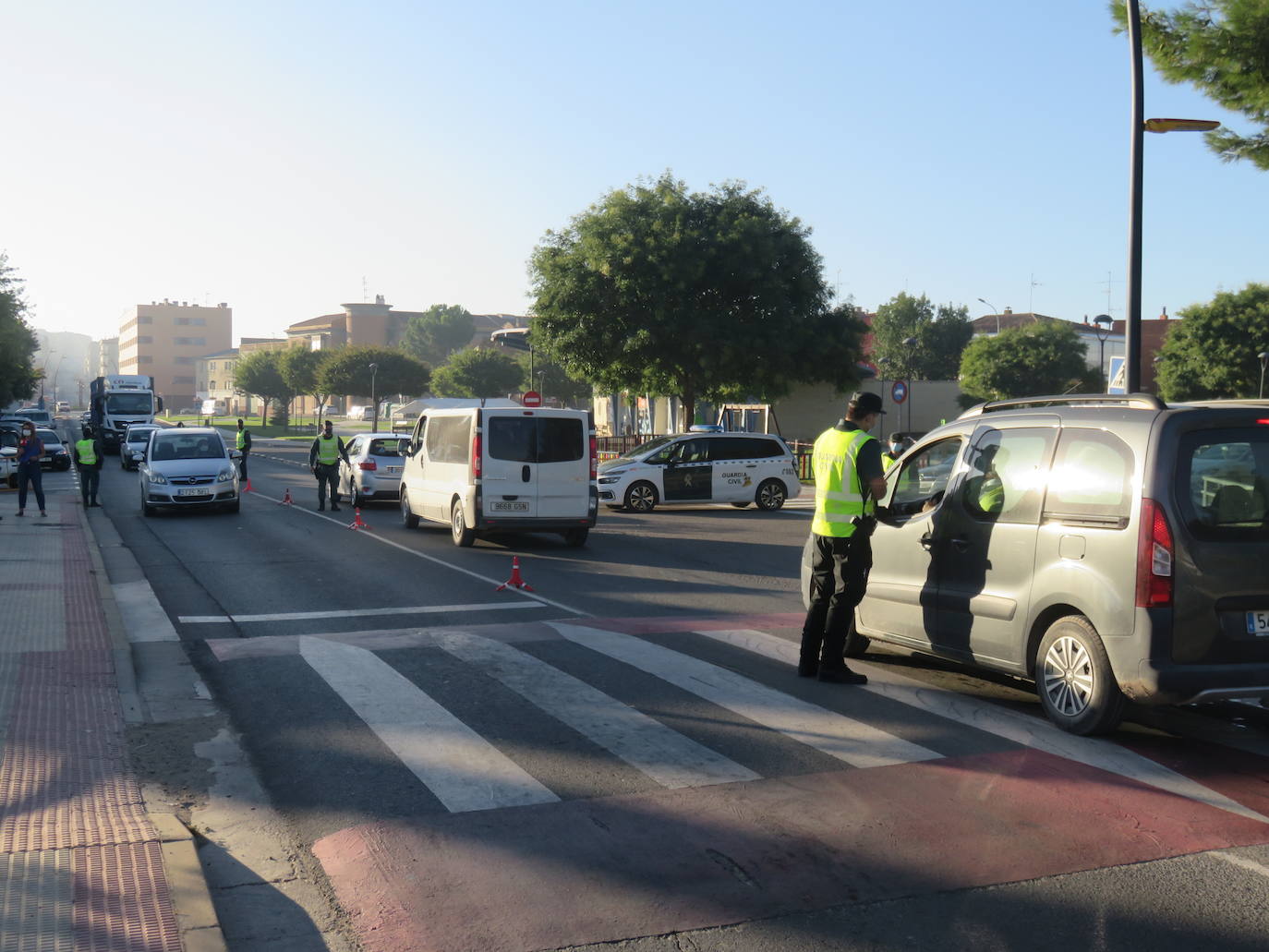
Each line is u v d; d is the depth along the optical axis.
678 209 35.44
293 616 10.38
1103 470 6.30
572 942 3.95
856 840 4.84
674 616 10.42
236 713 7.02
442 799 5.38
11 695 7.12
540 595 11.69
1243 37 13.67
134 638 9.36
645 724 6.62
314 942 3.99
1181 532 5.94
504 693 7.35
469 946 3.92
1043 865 4.57
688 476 23.94
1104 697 6.19
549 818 5.11
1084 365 56.88
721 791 5.45
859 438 7.52
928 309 84.94
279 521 20.58
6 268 46.41
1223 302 57.09
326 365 95.44
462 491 16.16
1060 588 6.43
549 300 36.00
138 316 176.12
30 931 3.82
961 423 7.67
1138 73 13.80
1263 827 5.01
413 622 10.02
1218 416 6.10
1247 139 14.84
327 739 6.39
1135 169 13.90
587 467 16.30
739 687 7.54
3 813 5.00
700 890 4.35
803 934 4.00
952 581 7.34
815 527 7.72
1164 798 5.38
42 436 41.53
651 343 34.97
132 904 4.06
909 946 3.90
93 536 17.59
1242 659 6.00
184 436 23.00
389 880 4.48
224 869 4.64
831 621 7.61
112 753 6.00
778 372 35.88
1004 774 5.71
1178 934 3.99
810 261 36.78
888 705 7.06
